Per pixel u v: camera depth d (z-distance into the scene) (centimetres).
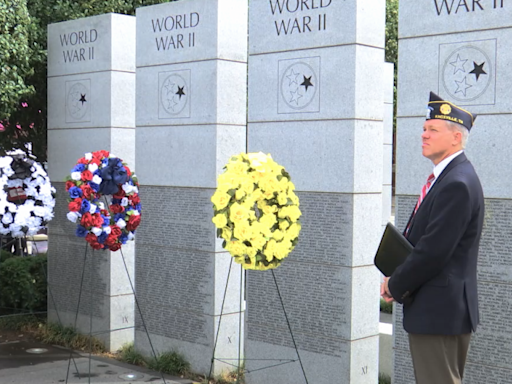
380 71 661
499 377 549
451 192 405
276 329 701
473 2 551
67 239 957
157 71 823
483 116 550
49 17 1047
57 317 974
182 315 804
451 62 565
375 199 662
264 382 712
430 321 414
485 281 554
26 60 952
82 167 714
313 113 668
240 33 780
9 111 951
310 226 672
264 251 543
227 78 770
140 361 839
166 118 814
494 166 546
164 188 818
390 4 1880
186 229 796
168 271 817
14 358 856
